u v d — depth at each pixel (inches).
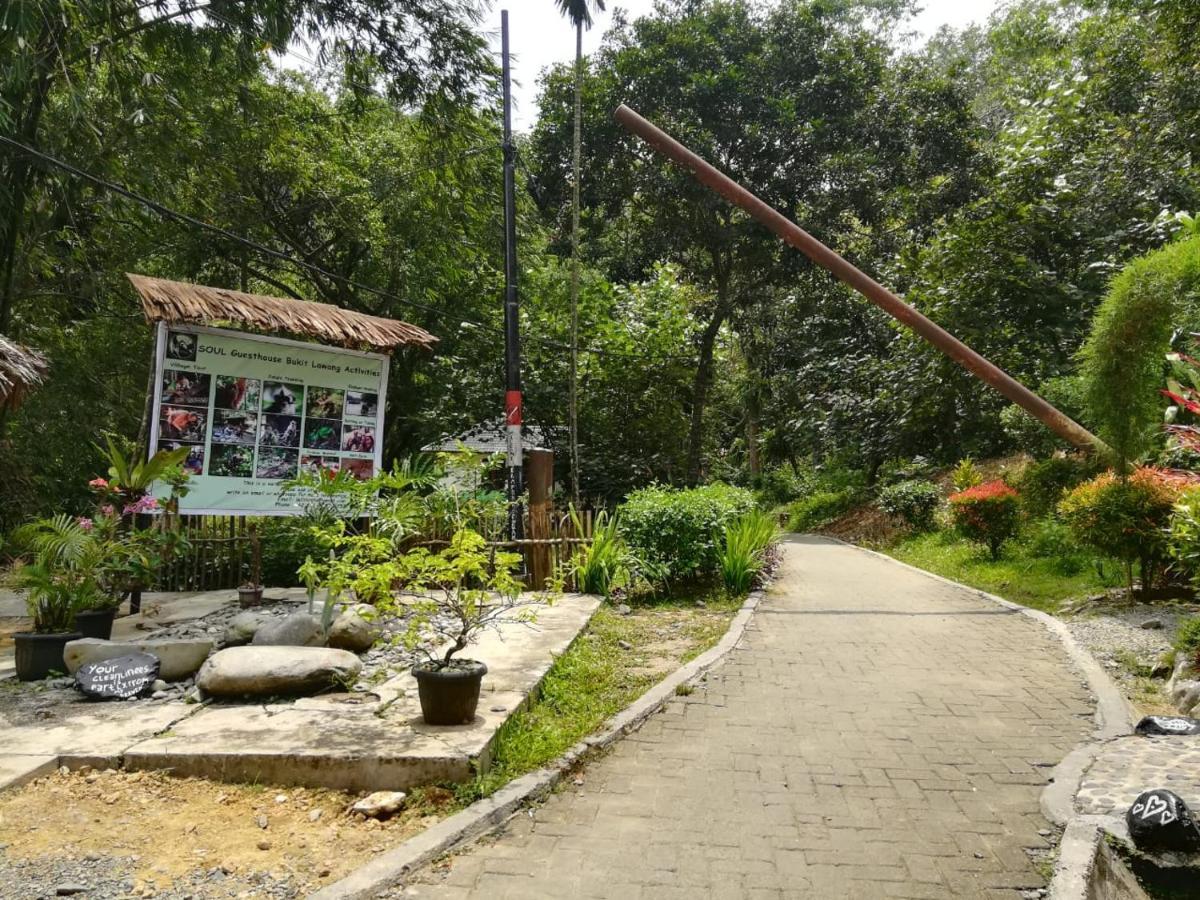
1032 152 658.2
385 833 137.7
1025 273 645.3
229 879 122.0
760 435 1375.5
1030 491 468.4
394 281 698.2
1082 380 381.4
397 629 264.2
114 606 251.6
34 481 580.4
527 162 732.7
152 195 548.4
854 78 708.7
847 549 649.6
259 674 193.9
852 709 212.5
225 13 470.6
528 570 353.4
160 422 316.8
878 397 758.5
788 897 120.9
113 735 169.6
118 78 482.3
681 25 692.7
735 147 697.6
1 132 442.9
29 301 596.7
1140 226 602.5
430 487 355.6
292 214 695.7
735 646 280.2
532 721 190.7
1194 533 258.7
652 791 159.8
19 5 366.0
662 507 384.5
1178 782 154.4
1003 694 225.1
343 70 581.3
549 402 617.3
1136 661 249.4
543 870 128.2
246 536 365.1
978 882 125.3
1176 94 653.3
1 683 215.2
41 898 115.4
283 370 343.9
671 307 673.6
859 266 816.9
